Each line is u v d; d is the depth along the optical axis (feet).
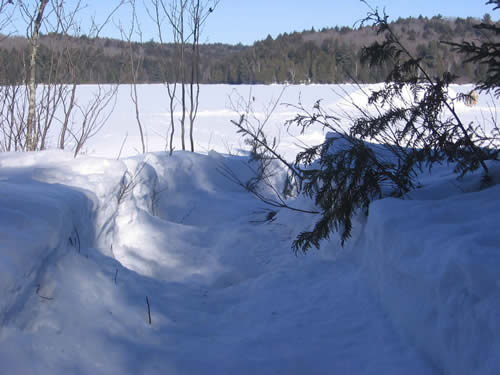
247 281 12.29
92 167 14.05
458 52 10.19
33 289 7.47
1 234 7.30
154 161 22.61
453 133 11.65
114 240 13.92
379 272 9.18
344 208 11.71
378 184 12.48
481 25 9.97
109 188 13.21
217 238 16.48
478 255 6.55
